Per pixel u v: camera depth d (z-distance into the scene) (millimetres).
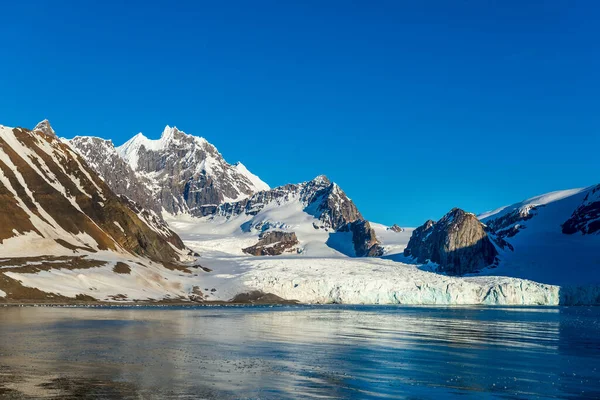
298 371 48781
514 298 188250
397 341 72312
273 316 113562
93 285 156750
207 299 174000
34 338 65250
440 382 46250
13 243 174250
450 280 195625
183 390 40125
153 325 85062
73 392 38406
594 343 74188
